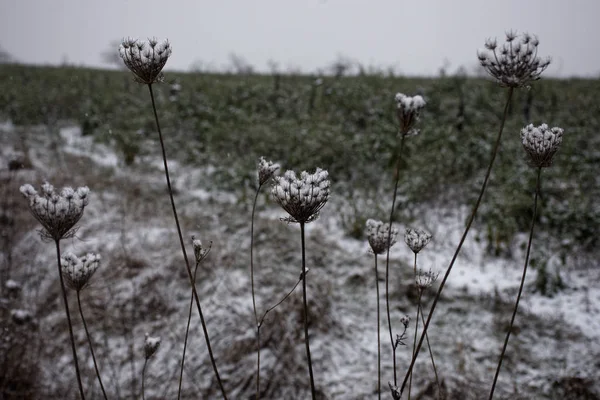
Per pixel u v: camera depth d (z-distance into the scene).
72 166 7.61
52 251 5.00
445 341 3.97
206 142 8.19
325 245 5.29
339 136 7.27
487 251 5.07
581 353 3.70
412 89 10.64
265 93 10.91
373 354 3.88
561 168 6.17
